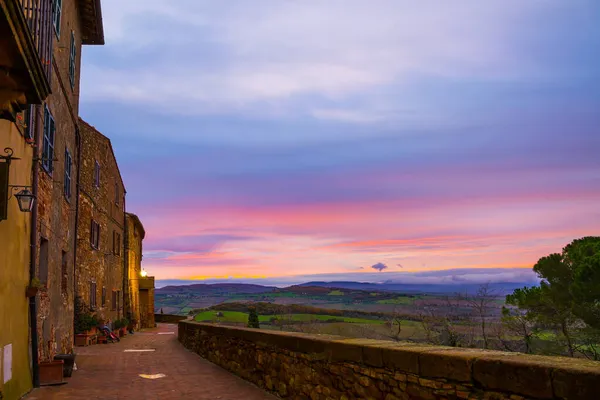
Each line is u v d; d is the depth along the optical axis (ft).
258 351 27.37
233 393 25.75
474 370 11.74
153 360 41.96
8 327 22.03
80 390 26.89
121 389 27.45
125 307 103.50
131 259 110.93
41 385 27.89
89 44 50.72
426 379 13.32
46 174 30.99
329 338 20.07
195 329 48.34
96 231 74.08
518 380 10.57
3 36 13.11
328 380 18.88
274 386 24.59
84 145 67.56
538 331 35.70
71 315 43.32
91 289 70.74
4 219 19.30
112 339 70.23
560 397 9.64
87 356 45.83
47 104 30.76
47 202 31.65
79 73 46.73
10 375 22.30
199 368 35.99
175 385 28.63
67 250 40.98
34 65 14.98
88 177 69.21
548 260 46.39
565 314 37.86
